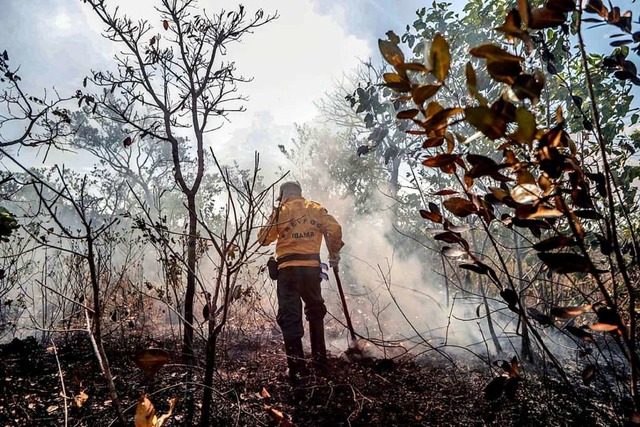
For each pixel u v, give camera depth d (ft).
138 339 10.96
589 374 3.97
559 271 2.93
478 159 2.96
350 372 9.42
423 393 8.33
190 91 9.45
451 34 11.66
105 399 7.79
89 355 10.11
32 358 9.71
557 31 9.05
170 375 8.81
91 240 4.56
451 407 7.70
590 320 9.95
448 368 9.87
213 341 5.81
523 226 3.54
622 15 3.45
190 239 8.70
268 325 14.40
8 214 5.47
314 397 8.36
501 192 3.35
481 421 7.14
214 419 7.34
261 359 10.85
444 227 4.14
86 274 12.29
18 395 7.52
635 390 2.95
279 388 8.89
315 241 10.74
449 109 2.66
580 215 3.20
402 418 7.41
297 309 10.11
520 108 2.52
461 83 10.62
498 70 2.55
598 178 3.90
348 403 8.04
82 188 4.77
